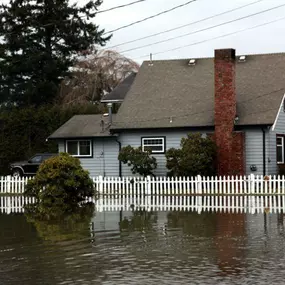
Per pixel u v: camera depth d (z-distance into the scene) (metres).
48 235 20.95
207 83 46.19
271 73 45.22
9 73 65.31
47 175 33.38
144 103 45.75
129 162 43.38
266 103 42.62
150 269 15.06
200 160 39.66
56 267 15.52
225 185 37.88
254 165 41.69
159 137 43.88
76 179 33.72
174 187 39.00
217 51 41.78
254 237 19.67
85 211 29.03
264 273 14.33
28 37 65.38
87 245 18.67
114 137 44.91
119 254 17.11
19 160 52.91
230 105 41.44
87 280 14.09
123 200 35.34
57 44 66.62
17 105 66.69
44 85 65.00
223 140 41.41
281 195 36.72
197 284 13.45
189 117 43.44
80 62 71.38
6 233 21.66
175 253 17.11
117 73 72.88
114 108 55.31
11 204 33.94
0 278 14.44
